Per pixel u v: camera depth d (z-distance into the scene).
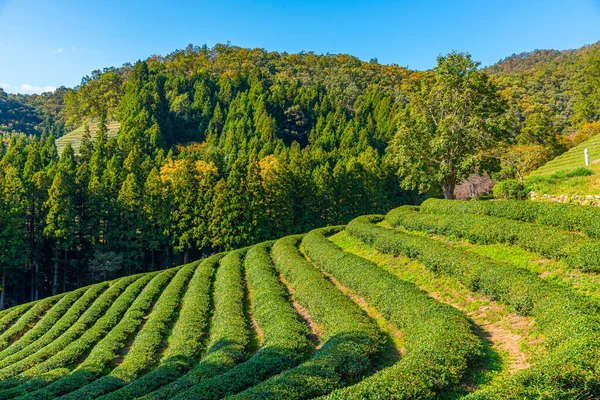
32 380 23.56
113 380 21.28
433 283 21.78
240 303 28.28
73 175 66.81
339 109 135.50
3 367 28.61
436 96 39.31
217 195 62.09
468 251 22.45
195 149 114.38
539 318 14.38
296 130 137.38
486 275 18.31
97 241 61.69
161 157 87.25
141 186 65.25
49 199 56.66
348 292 24.64
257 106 129.88
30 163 68.25
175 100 134.62
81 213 62.59
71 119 148.62
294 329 20.16
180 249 62.19
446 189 39.25
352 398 10.68
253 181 63.69
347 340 16.17
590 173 27.50
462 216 25.83
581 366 9.99
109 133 116.12
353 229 35.06
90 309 37.72
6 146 108.75
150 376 20.09
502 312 16.84
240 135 114.81
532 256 19.53
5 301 54.56
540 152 58.50
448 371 12.13
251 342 22.17
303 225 71.31
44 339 32.62
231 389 14.88
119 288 43.31
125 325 30.95
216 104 135.75
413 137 38.59
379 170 87.38
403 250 25.94
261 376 15.72
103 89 148.38
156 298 38.25
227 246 60.66
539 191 27.08
